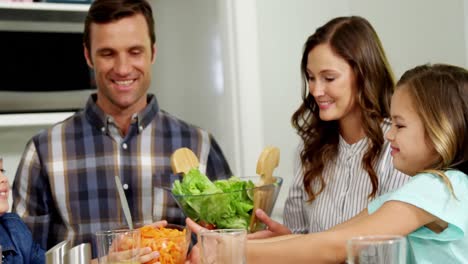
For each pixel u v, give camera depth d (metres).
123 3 1.80
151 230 1.37
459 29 2.48
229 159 2.69
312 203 1.76
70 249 1.19
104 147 1.93
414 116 1.24
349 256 0.98
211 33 2.72
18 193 1.93
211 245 1.09
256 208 1.45
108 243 1.24
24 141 2.91
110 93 1.85
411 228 1.20
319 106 1.64
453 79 1.24
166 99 3.00
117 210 1.91
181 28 2.89
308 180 1.75
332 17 2.73
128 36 1.80
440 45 2.52
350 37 1.58
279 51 2.72
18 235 1.67
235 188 1.47
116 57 1.81
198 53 2.81
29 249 1.67
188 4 2.84
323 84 1.61
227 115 2.67
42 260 1.69
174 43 2.94
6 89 2.77
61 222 1.93
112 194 1.92
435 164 1.26
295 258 1.24
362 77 1.59
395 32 2.59
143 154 1.94
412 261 1.28
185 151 1.64
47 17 2.85
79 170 1.92
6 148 2.88
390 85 1.65
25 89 2.80
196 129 2.03
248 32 2.61
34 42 2.81
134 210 1.92
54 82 2.86
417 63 2.55
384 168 1.59
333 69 1.58
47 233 1.92
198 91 2.83
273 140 2.72
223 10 2.63
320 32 1.62
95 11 1.81
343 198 1.67
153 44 1.95
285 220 1.88
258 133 2.65
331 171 1.72
